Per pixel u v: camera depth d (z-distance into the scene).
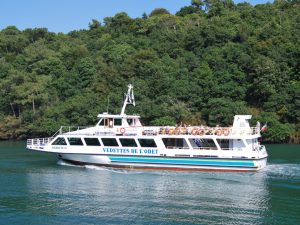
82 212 28.66
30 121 91.06
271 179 38.59
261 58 87.62
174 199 31.86
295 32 104.25
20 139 92.12
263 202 31.08
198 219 27.30
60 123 86.19
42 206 30.02
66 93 97.38
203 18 134.50
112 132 44.41
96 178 39.31
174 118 80.56
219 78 89.12
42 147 45.66
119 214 28.19
